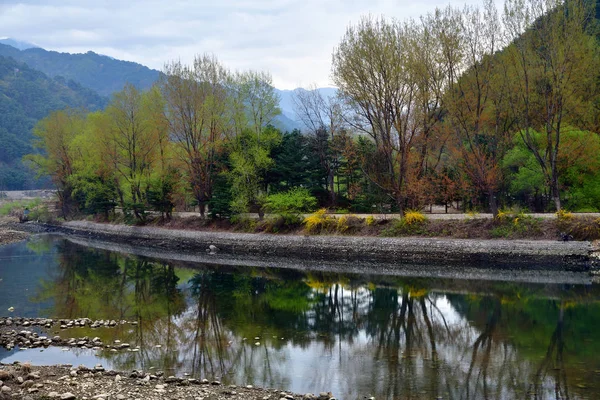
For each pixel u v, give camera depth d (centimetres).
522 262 3819
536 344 2131
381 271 4069
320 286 3650
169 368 1884
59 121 8194
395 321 2628
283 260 4834
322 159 6159
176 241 5950
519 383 1672
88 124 7675
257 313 2853
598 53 4512
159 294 3422
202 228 6003
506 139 4575
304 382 1728
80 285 3731
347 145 5547
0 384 1510
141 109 6500
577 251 3666
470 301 2998
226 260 4944
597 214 3909
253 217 5797
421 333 2377
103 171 7275
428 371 1820
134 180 6412
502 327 2428
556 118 4494
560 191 4588
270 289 3594
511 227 4053
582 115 4569
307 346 2184
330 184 6366
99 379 1670
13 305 3028
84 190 7506
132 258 5150
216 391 1584
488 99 4494
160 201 6431
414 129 4503
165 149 6469
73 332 2412
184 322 2634
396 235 4488
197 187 6156
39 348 2138
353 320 2667
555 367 1825
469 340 2227
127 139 6544
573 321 2491
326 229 4953
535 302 2911
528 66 4259
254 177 5809
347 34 4647
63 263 4809
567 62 4053
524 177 4534
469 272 3825
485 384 1670
